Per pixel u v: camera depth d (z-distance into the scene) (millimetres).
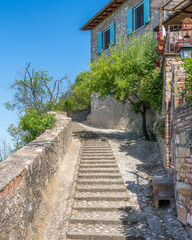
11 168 4227
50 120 9195
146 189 6289
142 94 9492
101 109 16438
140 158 8547
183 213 4461
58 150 7773
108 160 8328
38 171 5258
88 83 11594
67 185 6648
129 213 5328
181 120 4602
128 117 13656
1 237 3174
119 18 14492
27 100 12945
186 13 8852
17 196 3902
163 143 7414
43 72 13086
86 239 4516
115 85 10969
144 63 10148
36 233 4438
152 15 12188
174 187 5281
